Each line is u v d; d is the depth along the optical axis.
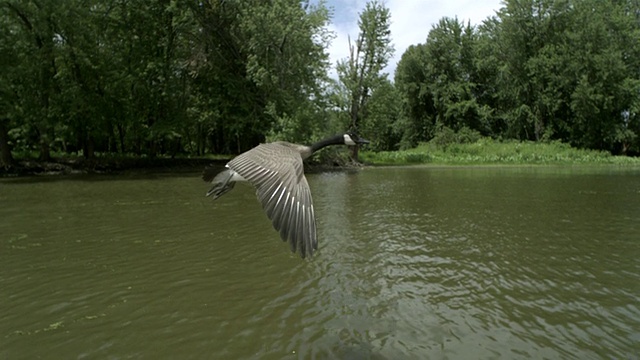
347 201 18.94
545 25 51.59
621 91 47.31
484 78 63.12
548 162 44.59
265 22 35.03
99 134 35.75
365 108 44.41
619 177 28.95
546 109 53.31
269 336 6.57
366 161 46.88
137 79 35.88
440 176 30.98
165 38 37.81
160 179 28.78
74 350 6.22
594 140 50.75
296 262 10.02
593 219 14.53
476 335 6.55
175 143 45.56
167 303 7.77
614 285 8.45
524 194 20.61
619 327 6.74
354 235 12.55
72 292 8.28
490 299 7.87
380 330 6.73
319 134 37.47
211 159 41.88
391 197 20.05
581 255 10.40
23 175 31.34
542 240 11.82
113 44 35.72
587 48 48.03
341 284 8.65
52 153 43.59
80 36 32.09
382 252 10.80
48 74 32.34
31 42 31.05
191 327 6.88
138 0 36.47
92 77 33.91
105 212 16.19
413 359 5.92
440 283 8.66
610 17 49.66
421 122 66.94
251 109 39.00
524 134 57.38
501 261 10.00
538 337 6.48
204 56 37.38
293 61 37.16
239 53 39.38
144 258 10.35
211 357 6.00
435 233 12.73
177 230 13.16
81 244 11.54
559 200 18.62
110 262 10.05
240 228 13.40
